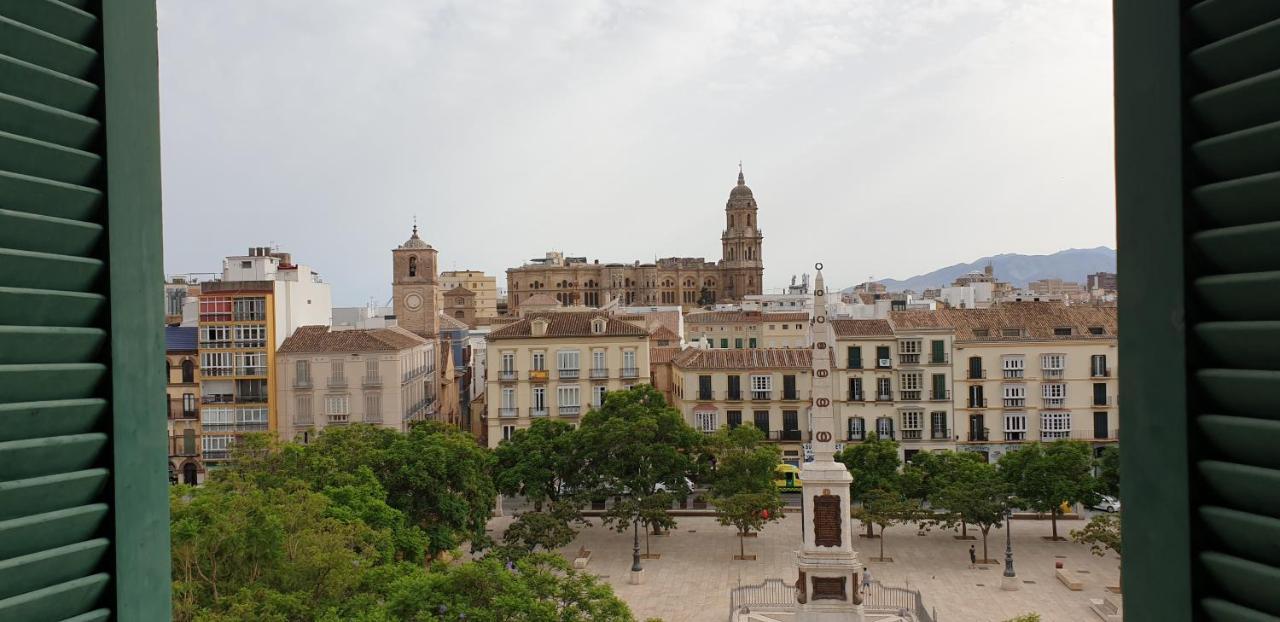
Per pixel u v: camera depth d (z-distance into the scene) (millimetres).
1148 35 4453
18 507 4344
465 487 48406
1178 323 4312
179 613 25156
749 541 58656
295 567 28000
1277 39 3994
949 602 44938
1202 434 4273
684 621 42875
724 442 63125
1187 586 4270
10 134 4406
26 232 4453
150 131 5195
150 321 5152
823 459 39344
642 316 109562
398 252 129750
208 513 28219
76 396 4695
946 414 74250
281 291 74938
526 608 25562
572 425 69688
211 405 72688
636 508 53719
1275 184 3943
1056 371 72938
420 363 83188
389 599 27297
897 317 76625
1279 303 3961
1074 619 42250
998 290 133500
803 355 79812
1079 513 64312
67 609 4559
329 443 49594
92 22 4840
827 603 38375
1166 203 4371
